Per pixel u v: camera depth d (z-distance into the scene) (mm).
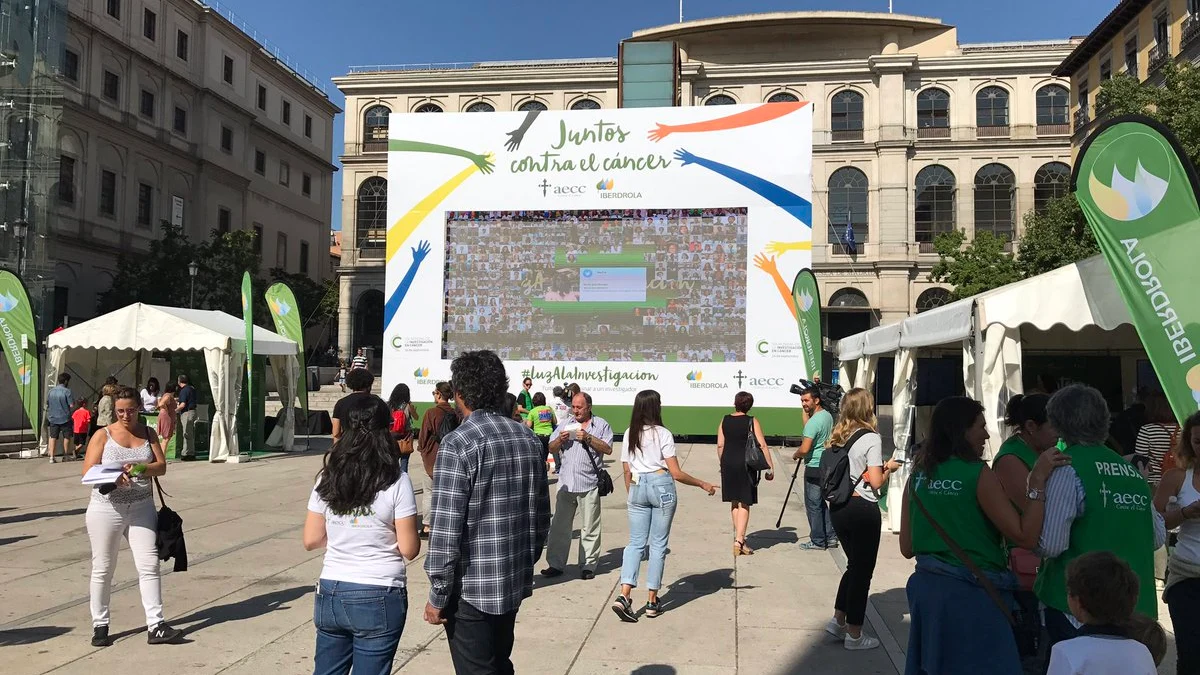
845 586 5496
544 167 20953
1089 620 2879
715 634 5684
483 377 3559
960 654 3297
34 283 32094
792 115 20219
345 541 3330
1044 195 42781
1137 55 32438
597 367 20469
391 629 3289
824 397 13727
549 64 47250
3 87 32250
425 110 47031
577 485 7336
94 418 17609
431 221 21188
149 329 16469
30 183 32562
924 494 3500
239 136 50156
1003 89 43406
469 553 3342
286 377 18875
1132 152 6113
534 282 20812
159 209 44406
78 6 38906
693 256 20359
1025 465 3900
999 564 3391
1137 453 6660
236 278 40656
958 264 33656
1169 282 5902
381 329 46906
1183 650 3766
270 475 14281
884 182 43094
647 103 27172
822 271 43469
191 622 5852
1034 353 14031
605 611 6281
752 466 7711
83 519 9906
